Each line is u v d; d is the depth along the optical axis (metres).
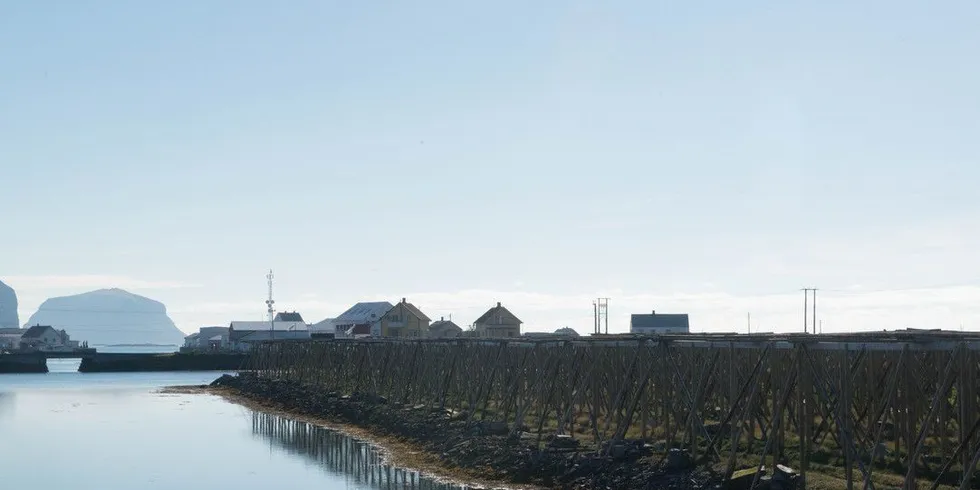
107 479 58.31
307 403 97.81
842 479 39.41
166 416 94.31
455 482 52.09
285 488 54.06
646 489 42.62
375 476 55.78
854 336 39.34
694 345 48.91
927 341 35.72
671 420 55.69
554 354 63.38
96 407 104.31
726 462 43.41
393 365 91.12
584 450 50.72
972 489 36.59
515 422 57.94
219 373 179.12
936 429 45.06
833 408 38.09
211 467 62.16
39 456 67.69
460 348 76.44
